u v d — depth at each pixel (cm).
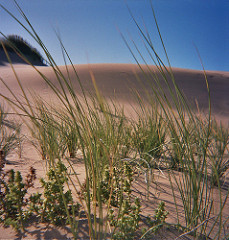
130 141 311
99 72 1512
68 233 124
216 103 1276
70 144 303
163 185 209
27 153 329
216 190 199
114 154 204
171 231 133
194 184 132
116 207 158
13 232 124
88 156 175
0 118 160
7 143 327
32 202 138
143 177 227
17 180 135
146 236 125
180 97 132
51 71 1499
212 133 220
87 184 105
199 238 127
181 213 158
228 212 161
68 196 141
